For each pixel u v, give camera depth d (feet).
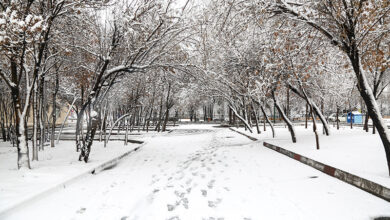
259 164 32.35
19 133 27.09
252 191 21.39
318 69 46.85
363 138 39.32
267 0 30.60
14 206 16.83
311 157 29.99
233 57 54.80
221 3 33.81
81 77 43.06
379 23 28.40
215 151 46.42
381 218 15.42
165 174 28.84
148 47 36.29
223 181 24.93
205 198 19.99
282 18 34.73
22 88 53.57
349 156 28.68
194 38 37.68
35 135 35.35
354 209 16.72
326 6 26.27
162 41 38.19
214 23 36.63
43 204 18.56
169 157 41.32
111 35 36.73
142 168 32.53
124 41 35.99
